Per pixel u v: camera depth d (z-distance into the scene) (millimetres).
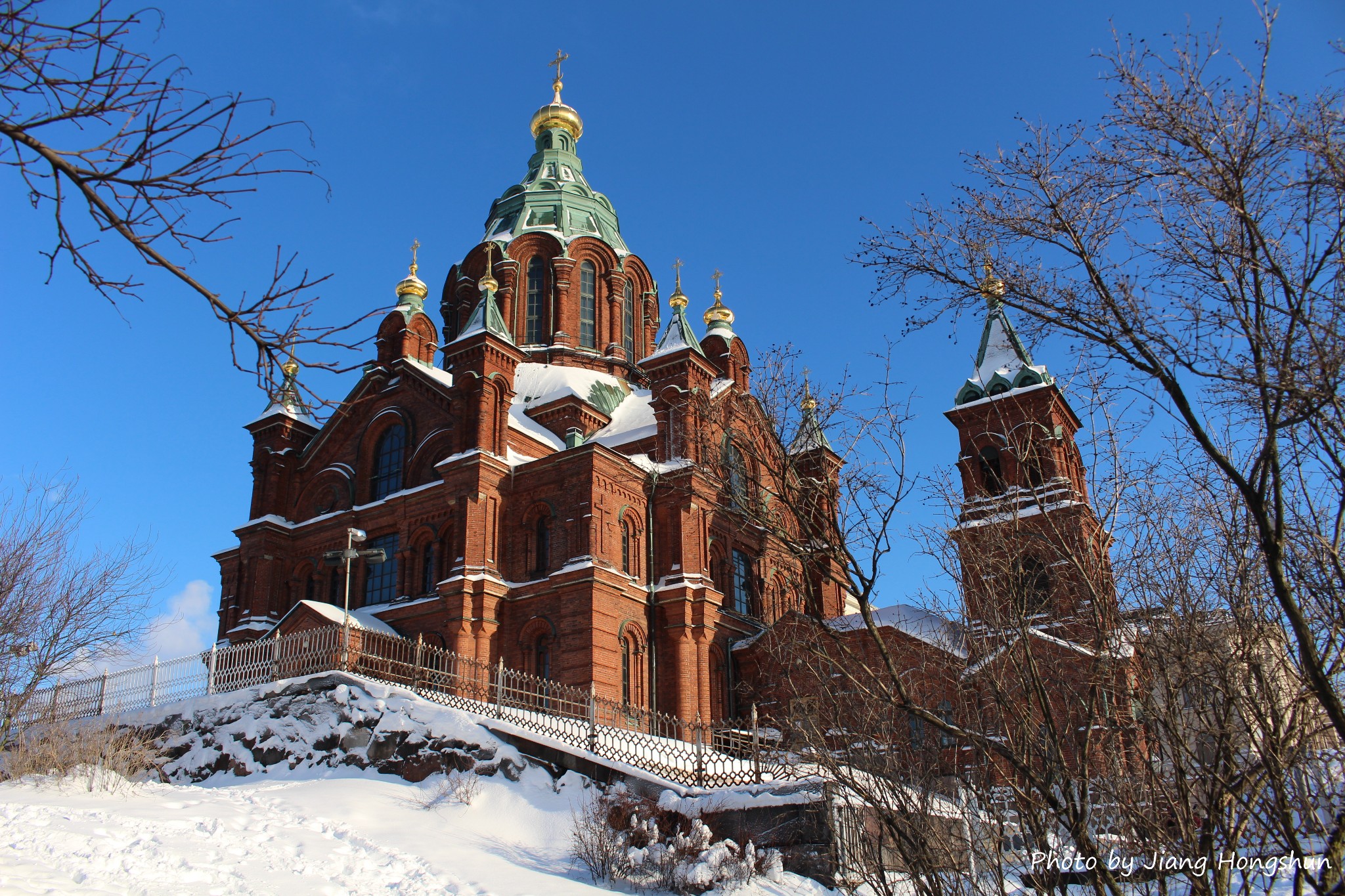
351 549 35094
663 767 27141
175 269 7918
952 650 19359
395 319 51688
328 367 8688
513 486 44906
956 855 16922
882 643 14906
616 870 21969
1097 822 15781
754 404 20031
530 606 42219
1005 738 16641
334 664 32562
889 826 16312
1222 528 15438
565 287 64375
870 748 17859
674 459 46250
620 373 63344
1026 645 15516
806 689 23203
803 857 22953
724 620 47156
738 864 22062
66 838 18047
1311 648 10625
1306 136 11078
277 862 18922
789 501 16406
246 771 30125
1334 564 12062
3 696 30922
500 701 30531
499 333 45906
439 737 28094
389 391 50531
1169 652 15148
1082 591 16797
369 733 29281
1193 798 15344
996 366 49562
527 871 21500
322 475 51500
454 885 19266
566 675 40281
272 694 31938
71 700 37000
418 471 47750
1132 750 15781
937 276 13500
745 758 28438
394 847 21312
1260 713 13688
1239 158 11445
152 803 23453
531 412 54406
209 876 17188
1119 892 13516
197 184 7617
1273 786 13875
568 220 68125
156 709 34188
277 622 49156
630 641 42594
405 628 43469
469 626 41000
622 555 43906
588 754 27375
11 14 6938
